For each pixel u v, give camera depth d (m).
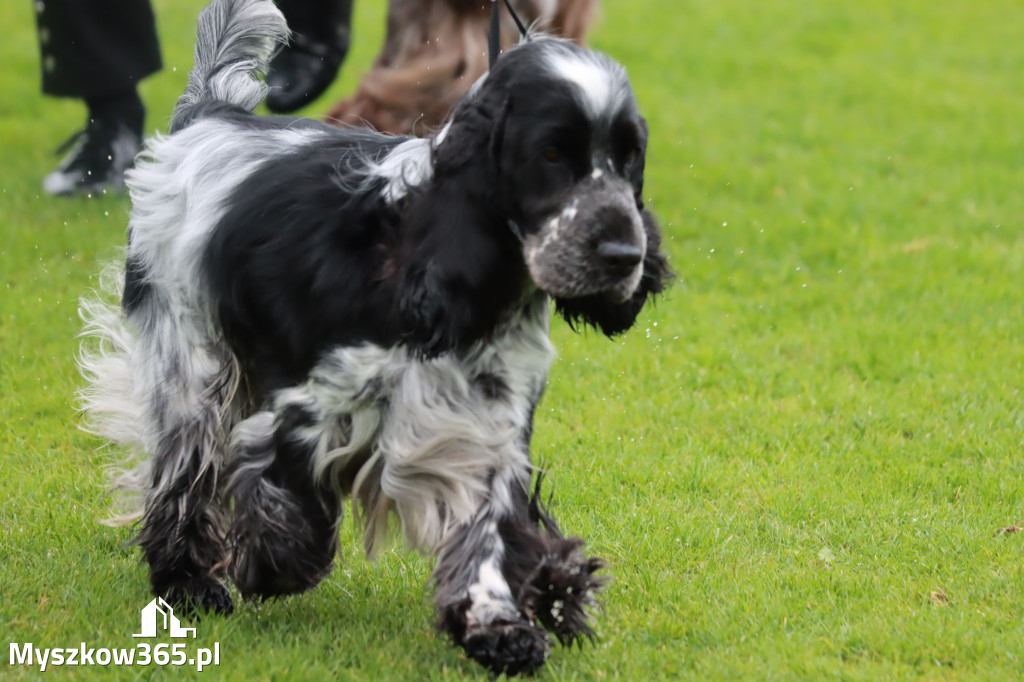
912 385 12.66
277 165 7.53
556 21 14.02
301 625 7.74
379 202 7.02
